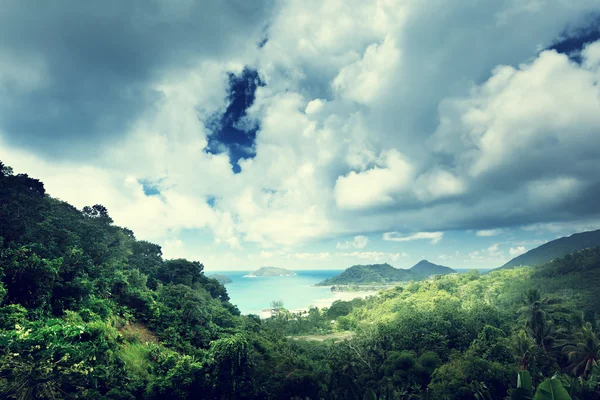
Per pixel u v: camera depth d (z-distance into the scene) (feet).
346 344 198.90
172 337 164.55
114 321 137.59
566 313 209.56
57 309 117.91
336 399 148.87
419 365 151.94
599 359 132.87
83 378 90.38
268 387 146.82
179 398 119.44
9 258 107.24
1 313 92.38
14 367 76.89
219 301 310.24
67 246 137.39
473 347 153.79
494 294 432.66
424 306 399.03
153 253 291.38
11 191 136.56
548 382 58.29
